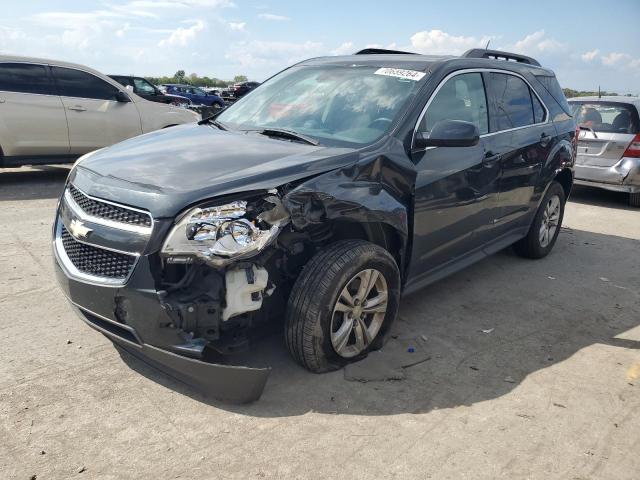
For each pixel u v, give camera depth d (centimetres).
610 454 275
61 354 334
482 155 426
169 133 396
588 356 377
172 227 265
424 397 312
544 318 437
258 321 309
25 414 277
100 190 294
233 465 250
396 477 249
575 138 596
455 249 425
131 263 273
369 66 423
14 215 639
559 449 276
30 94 824
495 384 332
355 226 345
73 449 255
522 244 575
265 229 277
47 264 481
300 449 263
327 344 313
